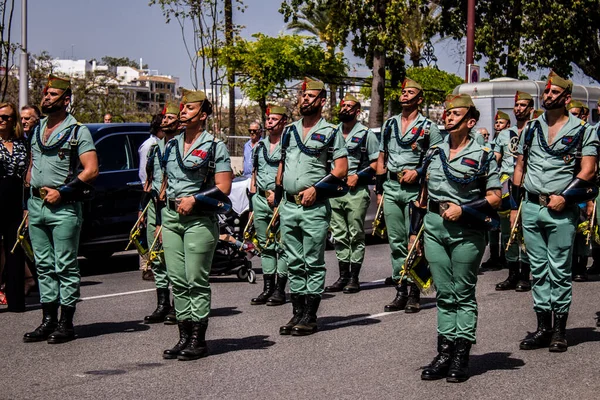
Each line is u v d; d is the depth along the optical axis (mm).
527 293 10336
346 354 7242
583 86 22828
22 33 19219
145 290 10711
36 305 9750
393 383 6324
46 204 7617
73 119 7719
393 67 27469
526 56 29219
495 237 12406
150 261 8305
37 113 10414
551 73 7316
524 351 7316
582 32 29359
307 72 39719
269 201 9398
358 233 10383
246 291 10648
